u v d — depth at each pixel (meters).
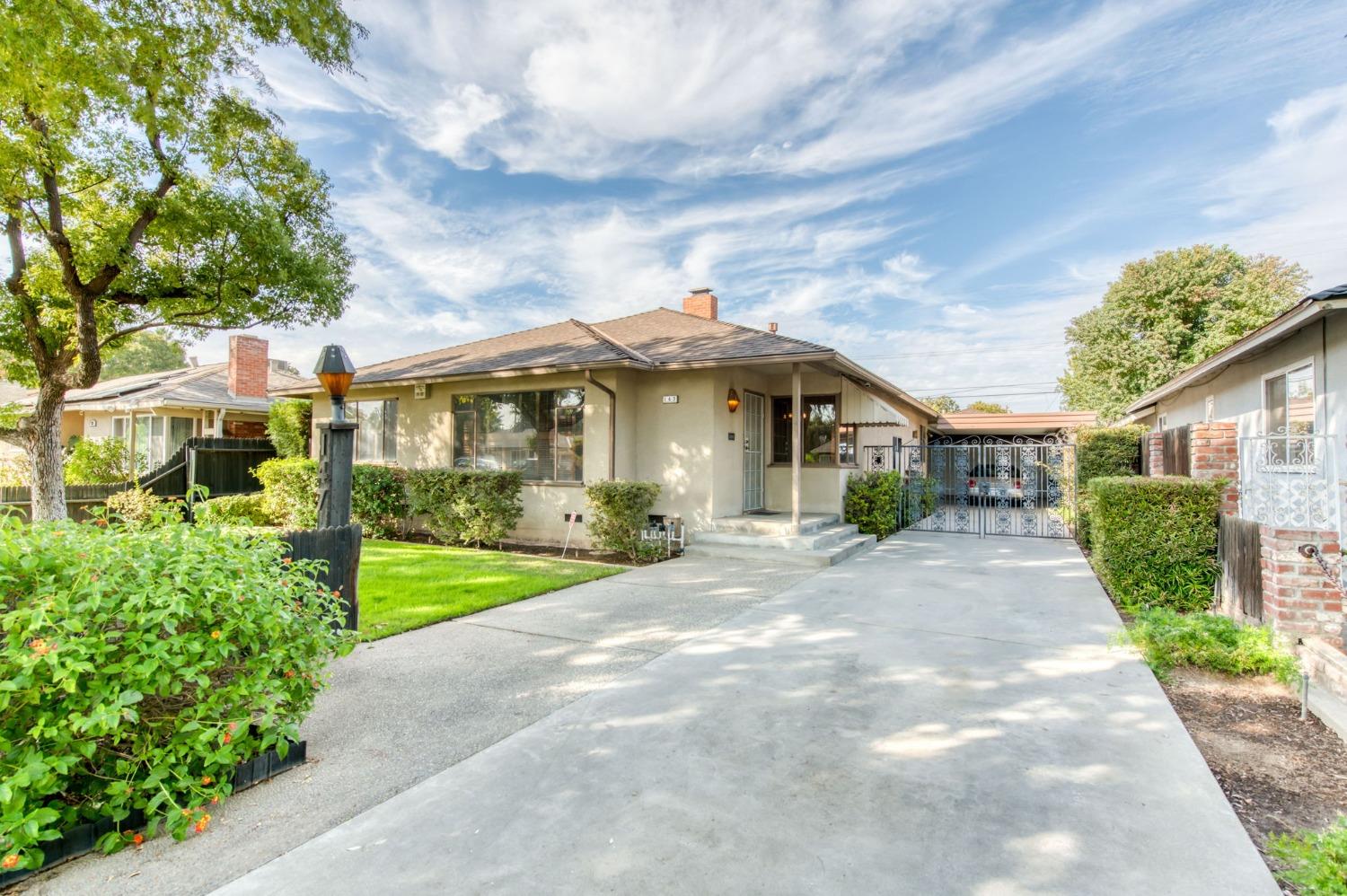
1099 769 3.16
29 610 2.46
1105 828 2.66
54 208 9.32
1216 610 5.96
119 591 2.75
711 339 11.12
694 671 4.63
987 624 5.88
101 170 9.40
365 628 5.55
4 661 2.42
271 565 3.52
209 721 2.87
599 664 4.77
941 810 2.80
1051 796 2.91
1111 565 6.40
